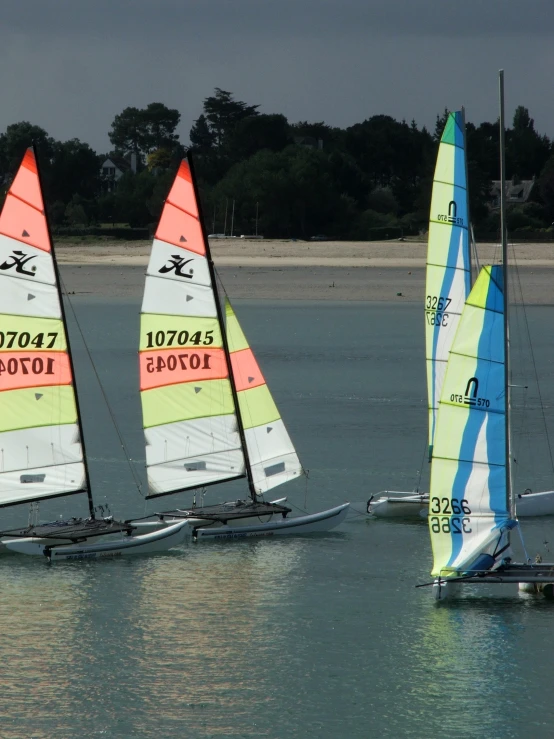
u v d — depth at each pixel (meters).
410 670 61.84
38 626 68.00
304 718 56.72
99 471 107.69
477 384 68.69
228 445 86.75
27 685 60.19
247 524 86.50
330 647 64.94
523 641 65.44
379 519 92.06
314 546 84.12
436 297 86.50
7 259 80.06
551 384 160.25
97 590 74.25
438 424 69.62
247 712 57.25
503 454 69.25
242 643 65.38
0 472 81.19
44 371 81.81
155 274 84.12
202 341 85.62
